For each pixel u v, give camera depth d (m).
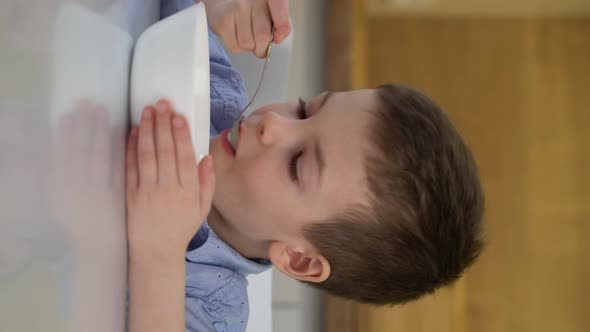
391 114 0.77
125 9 0.52
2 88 0.31
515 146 2.03
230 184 0.78
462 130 2.02
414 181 0.75
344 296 0.89
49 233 0.36
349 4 1.69
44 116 0.35
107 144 0.46
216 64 0.92
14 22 0.32
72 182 0.39
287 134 0.76
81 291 0.41
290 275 0.83
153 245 0.54
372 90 0.81
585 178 2.03
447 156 0.78
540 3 2.02
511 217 2.00
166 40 0.52
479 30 2.06
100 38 0.44
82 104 0.40
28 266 0.34
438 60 2.04
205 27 0.55
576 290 1.97
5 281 0.32
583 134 2.04
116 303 0.49
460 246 0.82
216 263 0.83
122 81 0.50
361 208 0.75
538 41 2.09
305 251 0.81
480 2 2.00
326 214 0.76
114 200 0.48
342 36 1.66
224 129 0.91
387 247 0.78
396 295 0.85
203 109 0.56
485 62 2.05
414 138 0.76
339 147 0.75
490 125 2.03
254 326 0.97
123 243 0.51
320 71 1.66
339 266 0.81
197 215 0.56
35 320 0.35
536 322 1.95
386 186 0.75
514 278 1.97
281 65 1.01
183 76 0.51
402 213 0.76
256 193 0.77
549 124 2.05
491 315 1.93
